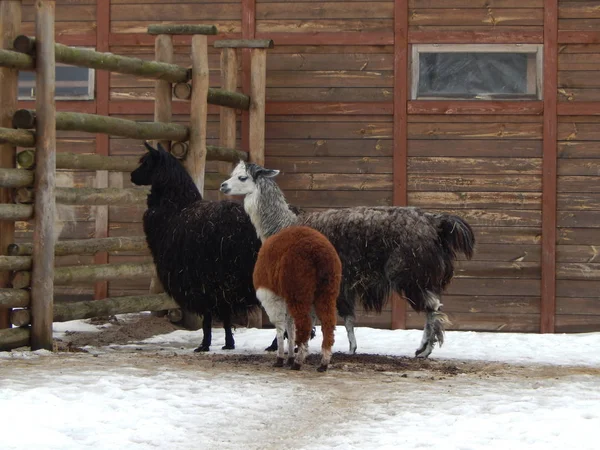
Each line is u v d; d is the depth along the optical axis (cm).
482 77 1291
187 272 988
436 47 1289
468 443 586
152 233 1014
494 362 975
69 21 1336
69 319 1037
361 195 1298
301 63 1306
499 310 1272
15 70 968
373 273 944
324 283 823
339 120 1302
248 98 1270
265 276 844
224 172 1271
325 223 947
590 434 605
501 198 1277
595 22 1270
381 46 1296
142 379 775
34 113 962
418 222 935
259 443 593
